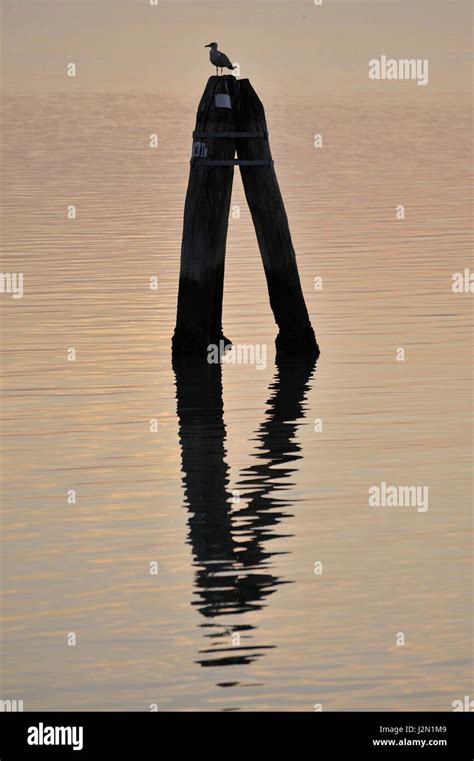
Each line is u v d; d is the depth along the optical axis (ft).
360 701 40.57
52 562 50.78
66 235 126.93
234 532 53.78
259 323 93.50
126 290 103.50
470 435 67.00
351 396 74.79
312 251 118.11
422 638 44.32
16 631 44.91
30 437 67.46
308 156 182.29
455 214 136.98
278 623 45.44
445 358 82.74
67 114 233.96
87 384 78.02
